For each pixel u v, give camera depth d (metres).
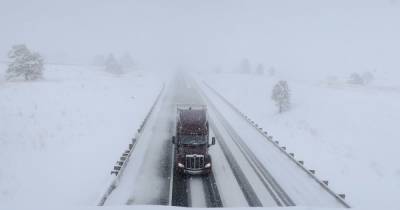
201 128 17.17
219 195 14.03
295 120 31.48
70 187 14.23
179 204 13.08
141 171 16.48
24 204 12.51
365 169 17.98
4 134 18.61
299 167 17.69
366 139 22.89
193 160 15.87
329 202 13.57
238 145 21.62
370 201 14.13
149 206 10.82
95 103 31.33
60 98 30.03
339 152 20.97
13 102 25.42
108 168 16.55
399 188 15.66
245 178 16.00
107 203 12.88
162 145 20.98
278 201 13.54
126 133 23.31
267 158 19.11
